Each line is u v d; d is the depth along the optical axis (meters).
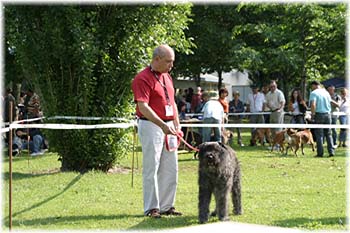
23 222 7.13
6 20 11.47
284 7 22.02
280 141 15.62
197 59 27.75
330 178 10.98
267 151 16.38
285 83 29.88
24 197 8.92
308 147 17.67
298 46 22.12
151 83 7.38
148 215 7.46
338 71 31.22
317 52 22.83
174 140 7.58
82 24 11.20
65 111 11.73
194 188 9.68
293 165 13.05
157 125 7.34
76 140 11.64
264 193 9.23
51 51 11.44
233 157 7.24
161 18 11.77
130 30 11.62
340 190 9.55
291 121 19.11
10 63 20.22
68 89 11.67
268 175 11.38
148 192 7.49
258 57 24.77
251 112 19.44
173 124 7.63
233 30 24.86
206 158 6.68
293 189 9.65
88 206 8.15
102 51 11.41
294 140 15.18
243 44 26.03
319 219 7.19
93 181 10.46
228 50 27.11
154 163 7.43
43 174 11.46
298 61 23.17
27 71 12.05
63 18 11.19
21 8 11.35
